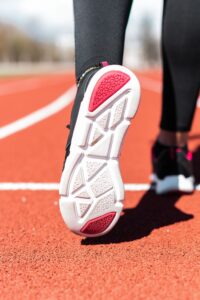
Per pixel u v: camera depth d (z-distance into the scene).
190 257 0.65
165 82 0.96
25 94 4.82
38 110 3.23
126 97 0.65
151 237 0.75
